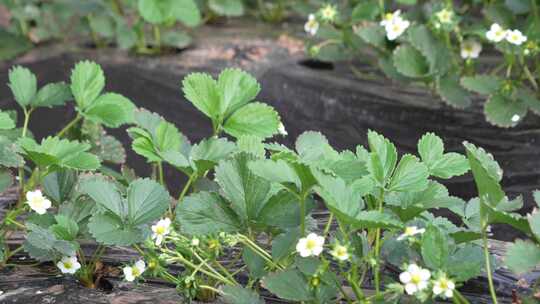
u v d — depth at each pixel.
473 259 1.13
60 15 2.13
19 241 1.31
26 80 1.38
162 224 1.12
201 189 1.27
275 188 1.15
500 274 1.22
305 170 1.04
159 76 1.98
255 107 1.28
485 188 1.05
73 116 1.81
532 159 1.65
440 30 1.81
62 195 1.27
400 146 1.73
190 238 1.18
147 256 1.15
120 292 1.20
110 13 2.09
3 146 1.23
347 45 1.98
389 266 1.22
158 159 1.24
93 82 1.38
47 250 1.20
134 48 2.09
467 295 1.20
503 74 1.90
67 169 1.28
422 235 1.05
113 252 1.29
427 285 1.03
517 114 1.70
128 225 1.15
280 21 2.32
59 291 1.20
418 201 1.13
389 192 1.13
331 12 1.92
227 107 1.28
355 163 1.10
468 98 1.78
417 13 1.97
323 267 1.06
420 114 1.80
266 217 1.13
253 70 1.98
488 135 1.73
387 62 1.86
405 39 1.81
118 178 1.33
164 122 1.28
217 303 1.17
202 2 2.27
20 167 1.32
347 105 1.84
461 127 1.76
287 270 1.09
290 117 1.83
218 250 1.12
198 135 1.78
